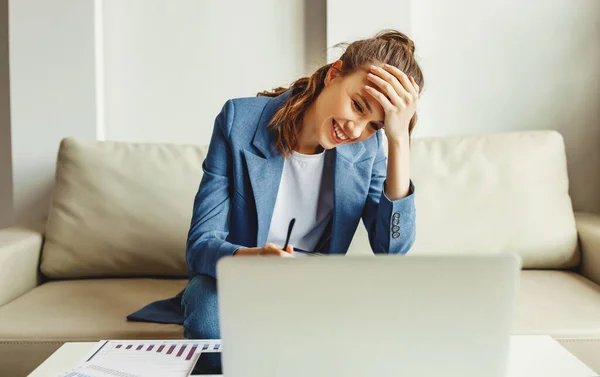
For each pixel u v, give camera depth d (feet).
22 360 4.03
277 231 4.29
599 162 6.81
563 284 5.08
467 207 5.46
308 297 2.04
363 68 3.72
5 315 4.36
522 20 6.70
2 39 7.20
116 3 6.77
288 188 4.23
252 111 4.25
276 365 2.10
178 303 4.43
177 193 5.49
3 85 7.23
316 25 6.72
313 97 4.02
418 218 5.42
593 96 6.74
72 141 5.70
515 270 2.01
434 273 2.01
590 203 6.85
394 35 4.11
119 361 2.76
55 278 5.49
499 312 2.04
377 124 3.84
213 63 6.84
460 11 6.72
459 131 6.84
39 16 6.47
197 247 3.75
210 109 6.89
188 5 6.79
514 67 6.75
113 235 5.36
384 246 4.09
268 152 4.09
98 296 4.88
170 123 6.91
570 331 4.00
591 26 6.68
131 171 5.53
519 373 2.58
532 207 5.48
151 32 6.82
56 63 6.50
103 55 6.79
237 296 2.05
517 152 5.68
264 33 6.80
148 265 5.40
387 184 4.00
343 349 2.07
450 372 2.09
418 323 2.05
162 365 2.71
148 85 6.86
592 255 5.38
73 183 5.52
